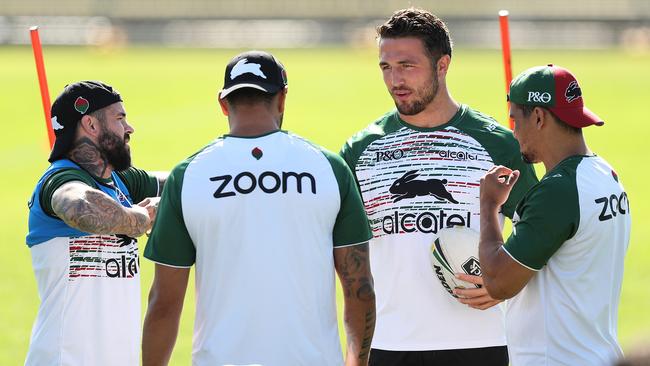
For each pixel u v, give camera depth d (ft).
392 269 63.87
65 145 59.98
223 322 50.19
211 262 50.70
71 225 56.65
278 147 51.57
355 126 308.60
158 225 51.47
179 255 51.29
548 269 55.01
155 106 369.09
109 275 59.36
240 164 50.98
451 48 63.77
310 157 51.83
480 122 64.34
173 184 51.34
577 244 54.08
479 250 56.08
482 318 62.95
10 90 418.72
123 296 59.88
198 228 50.72
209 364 50.21
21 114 350.64
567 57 625.00
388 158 64.44
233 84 51.93
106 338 59.11
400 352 63.62
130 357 60.34
